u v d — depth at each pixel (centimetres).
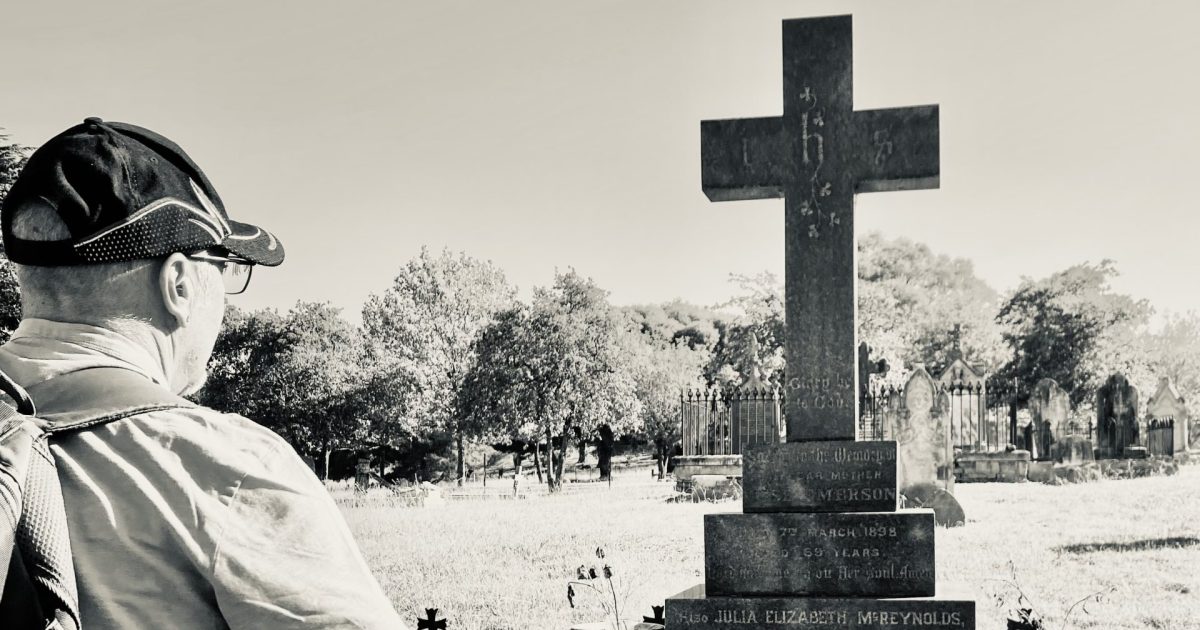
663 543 1892
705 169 862
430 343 6562
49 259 152
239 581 134
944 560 1513
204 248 161
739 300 6550
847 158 845
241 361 6631
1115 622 1102
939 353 7069
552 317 4650
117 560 135
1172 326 7062
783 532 776
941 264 7569
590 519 2403
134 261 158
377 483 4794
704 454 3366
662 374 5969
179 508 137
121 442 142
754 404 3133
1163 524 1856
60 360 151
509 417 4666
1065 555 1542
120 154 154
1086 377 6319
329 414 6338
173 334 162
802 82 854
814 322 829
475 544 1944
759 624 767
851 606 757
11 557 123
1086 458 3002
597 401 4684
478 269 6762
